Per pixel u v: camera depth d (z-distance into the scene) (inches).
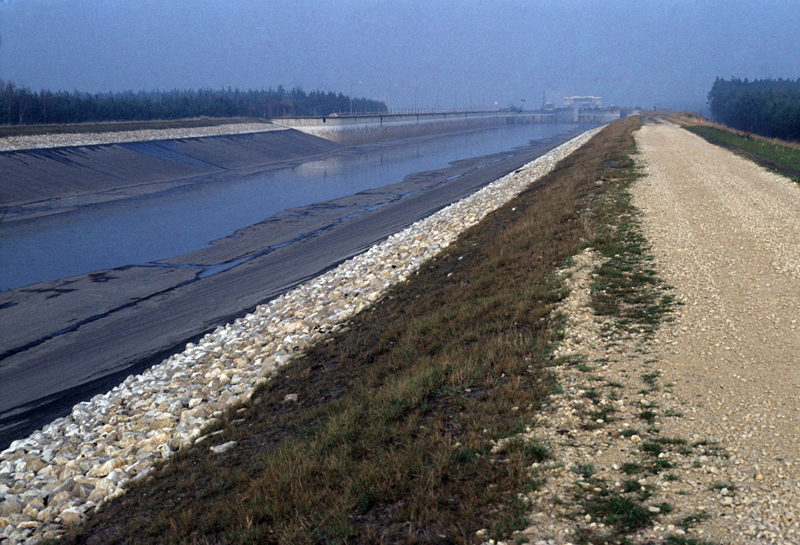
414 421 358.0
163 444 485.4
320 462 329.7
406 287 816.3
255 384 581.3
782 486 241.4
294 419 445.1
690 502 240.5
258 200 2465.6
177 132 4165.8
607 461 279.1
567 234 760.3
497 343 451.8
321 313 808.9
